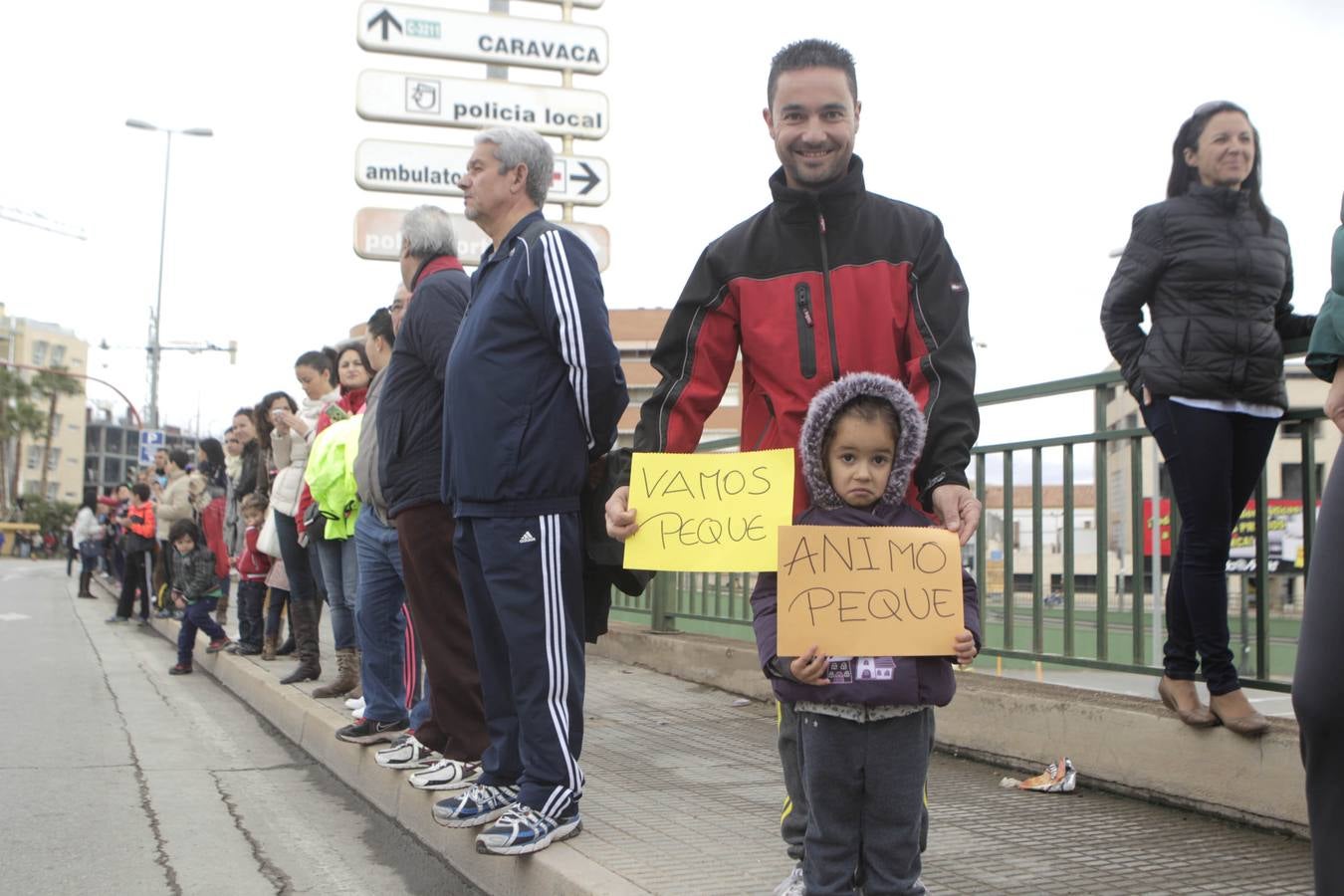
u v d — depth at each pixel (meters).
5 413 80.50
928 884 3.09
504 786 3.73
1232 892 3.02
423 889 3.74
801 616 2.37
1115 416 4.95
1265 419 3.64
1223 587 3.65
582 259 3.45
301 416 7.32
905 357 2.74
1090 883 3.10
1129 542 4.38
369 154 10.54
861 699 2.34
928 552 2.40
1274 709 4.21
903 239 2.72
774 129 2.75
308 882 3.82
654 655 7.47
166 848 4.20
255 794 5.07
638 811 3.86
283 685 7.09
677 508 2.63
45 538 73.06
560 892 3.10
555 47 11.05
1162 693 3.93
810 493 2.54
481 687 3.96
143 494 14.56
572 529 3.47
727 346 2.87
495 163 3.67
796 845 2.73
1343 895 2.08
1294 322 3.75
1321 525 2.12
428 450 4.17
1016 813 3.83
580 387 3.39
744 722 5.69
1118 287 3.78
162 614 13.47
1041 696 4.43
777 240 2.76
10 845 4.21
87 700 7.83
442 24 10.78
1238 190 3.61
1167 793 3.87
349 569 6.34
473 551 3.58
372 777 4.86
